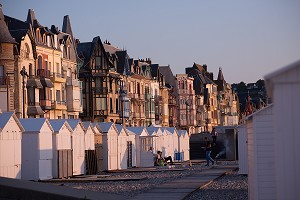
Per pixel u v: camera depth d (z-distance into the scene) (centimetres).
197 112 17238
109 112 10981
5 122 4119
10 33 7788
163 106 14412
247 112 12075
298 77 1498
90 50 10838
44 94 8288
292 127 1498
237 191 3409
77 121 5316
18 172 4303
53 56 8744
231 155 8412
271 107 2398
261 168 2412
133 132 7056
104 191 3609
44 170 4716
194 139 9819
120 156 6456
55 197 2467
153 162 7138
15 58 7506
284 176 1500
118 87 11431
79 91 9600
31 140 4634
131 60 12469
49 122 4809
